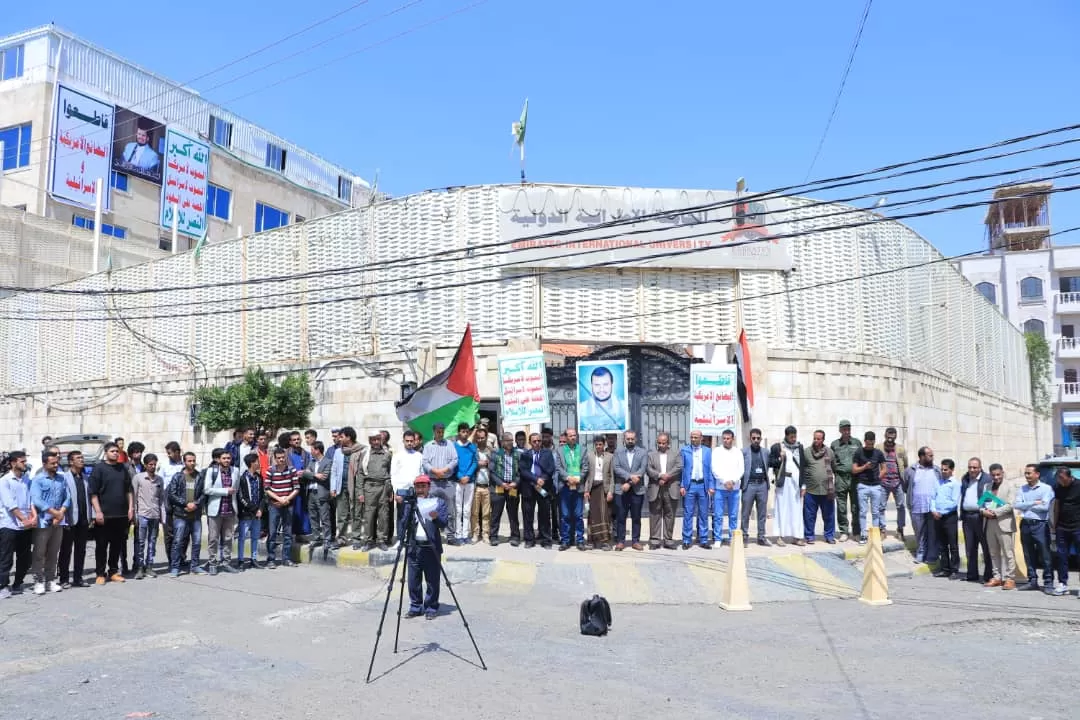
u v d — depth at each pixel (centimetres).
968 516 1277
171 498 1226
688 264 1722
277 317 1998
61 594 1095
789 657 814
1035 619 991
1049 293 5206
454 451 1362
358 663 769
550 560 1226
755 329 1748
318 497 1380
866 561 1135
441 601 1077
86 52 3575
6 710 627
